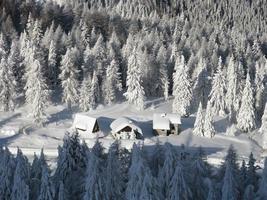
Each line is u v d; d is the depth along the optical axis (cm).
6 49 11706
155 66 12219
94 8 19250
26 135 8269
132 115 10344
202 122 9362
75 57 11969
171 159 3462
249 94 10275
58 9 17175
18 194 3497
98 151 3912
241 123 10238
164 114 9456
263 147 8981
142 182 3191
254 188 3616
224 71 12100
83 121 8850
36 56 10725
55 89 11500
